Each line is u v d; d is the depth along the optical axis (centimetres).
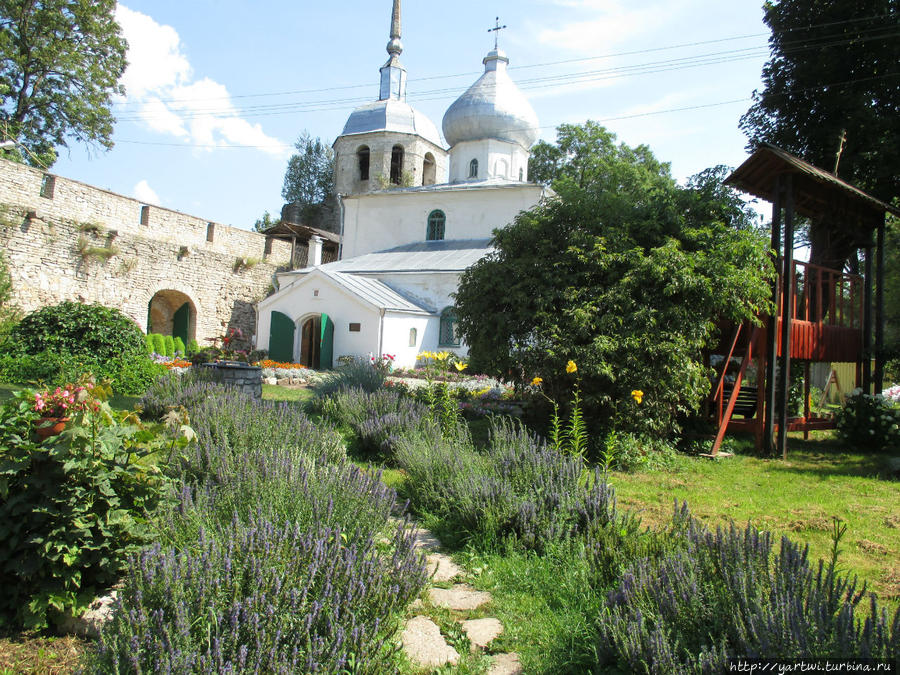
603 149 3631
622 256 873
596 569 404
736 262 895
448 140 3400
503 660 337
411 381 1858
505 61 3372
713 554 353
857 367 1259
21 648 347
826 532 561
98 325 1411
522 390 1002
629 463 825
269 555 313
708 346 968
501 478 579
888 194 1712
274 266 3209
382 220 3212
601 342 827
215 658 248
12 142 2094
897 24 1636
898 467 843
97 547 367
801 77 1761
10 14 2709
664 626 297
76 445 361
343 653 267
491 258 1049
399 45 4003
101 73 2961
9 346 1370
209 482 506
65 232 2209
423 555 397
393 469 776
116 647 257
